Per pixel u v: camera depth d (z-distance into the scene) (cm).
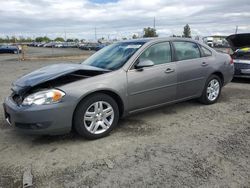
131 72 425
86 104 379
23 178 295
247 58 832
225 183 277
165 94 473
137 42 481
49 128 357
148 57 454
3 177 299
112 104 407
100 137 401
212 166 311
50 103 353
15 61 2134
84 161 331
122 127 446
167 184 277
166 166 313
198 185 274
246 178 285
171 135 407
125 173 300
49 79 377
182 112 523
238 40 912
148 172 301
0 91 771
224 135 402
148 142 383
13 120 368
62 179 292
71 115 368
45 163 329
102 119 402
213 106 562
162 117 495
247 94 677
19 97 385
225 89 746
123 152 353
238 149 353
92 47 5209
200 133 413
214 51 579
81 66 443
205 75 543
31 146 379
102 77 396
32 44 8100
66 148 370
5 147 378
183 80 498
